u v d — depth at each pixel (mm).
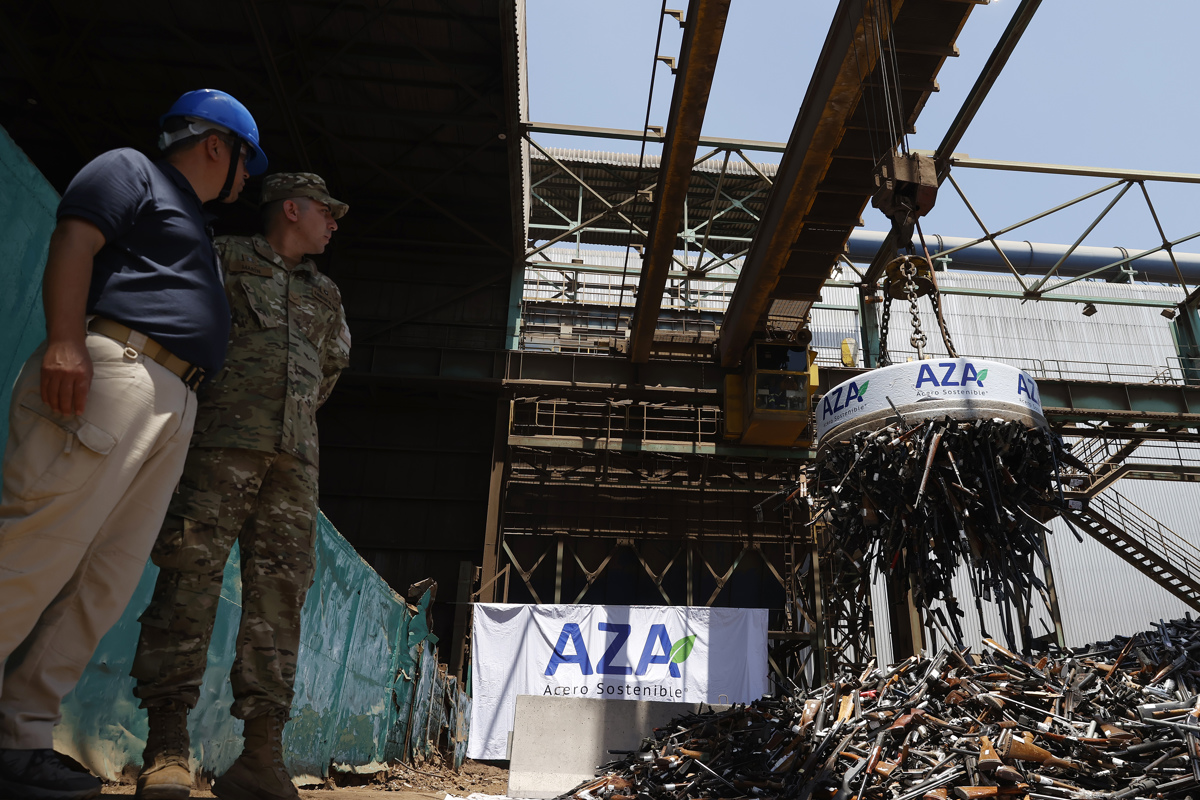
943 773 5398
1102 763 5230
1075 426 30312
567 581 28328
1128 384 30047
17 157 3811
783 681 25219
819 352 35594
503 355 29578
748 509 28766
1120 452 30703
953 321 38312
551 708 11328
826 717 6668
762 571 28719
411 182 30266
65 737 4352
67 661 2281
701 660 23406
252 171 2949
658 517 28656
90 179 2230
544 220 35812
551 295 33312
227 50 25500
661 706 11297
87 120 27703
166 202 2443
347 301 30266
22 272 3861
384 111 25391
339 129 27875
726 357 28891
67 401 2025
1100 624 34562
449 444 29766
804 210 21922
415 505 29078
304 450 2975
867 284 27656
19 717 2170
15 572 1990
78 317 2084
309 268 3318
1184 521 37281
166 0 23906
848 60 17703
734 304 27344
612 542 28734
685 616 23812
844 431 7871
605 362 29750
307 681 8234
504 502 28047
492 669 23547
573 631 23797
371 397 29438
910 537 7488
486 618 23984
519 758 11070
